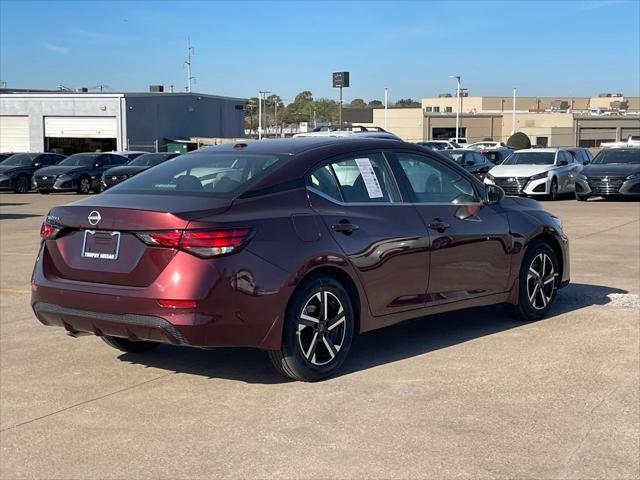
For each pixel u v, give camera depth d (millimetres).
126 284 4945
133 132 47281
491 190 6648
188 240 4766
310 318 5223
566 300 7934
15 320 7469
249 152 5730
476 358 5879
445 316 7316
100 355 6203
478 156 26344
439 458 4102
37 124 47875
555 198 23953
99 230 5094
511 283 6730
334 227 5363
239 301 4848
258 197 5117
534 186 23094
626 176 21906
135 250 4914
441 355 5977
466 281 6301
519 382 5297
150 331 4832
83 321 5102
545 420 4609
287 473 3957
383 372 5562
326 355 5383
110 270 5000
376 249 5559
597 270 9812
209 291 4746
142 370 5766
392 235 5676
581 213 18328
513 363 5734
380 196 5801
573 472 3932
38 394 5262
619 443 4281
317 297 5270
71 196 28734
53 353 6277
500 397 5004
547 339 6398
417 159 6199
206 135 54125
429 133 78375
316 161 5535
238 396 5117
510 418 4645
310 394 5113
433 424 4562
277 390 5211
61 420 4773
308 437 4402
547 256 7074
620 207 20266
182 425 4637
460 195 6449
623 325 6848
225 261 4812
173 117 50469
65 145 47750
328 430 4496
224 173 5430
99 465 4129
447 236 6074
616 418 4637
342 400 4984
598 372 5500
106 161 30641
